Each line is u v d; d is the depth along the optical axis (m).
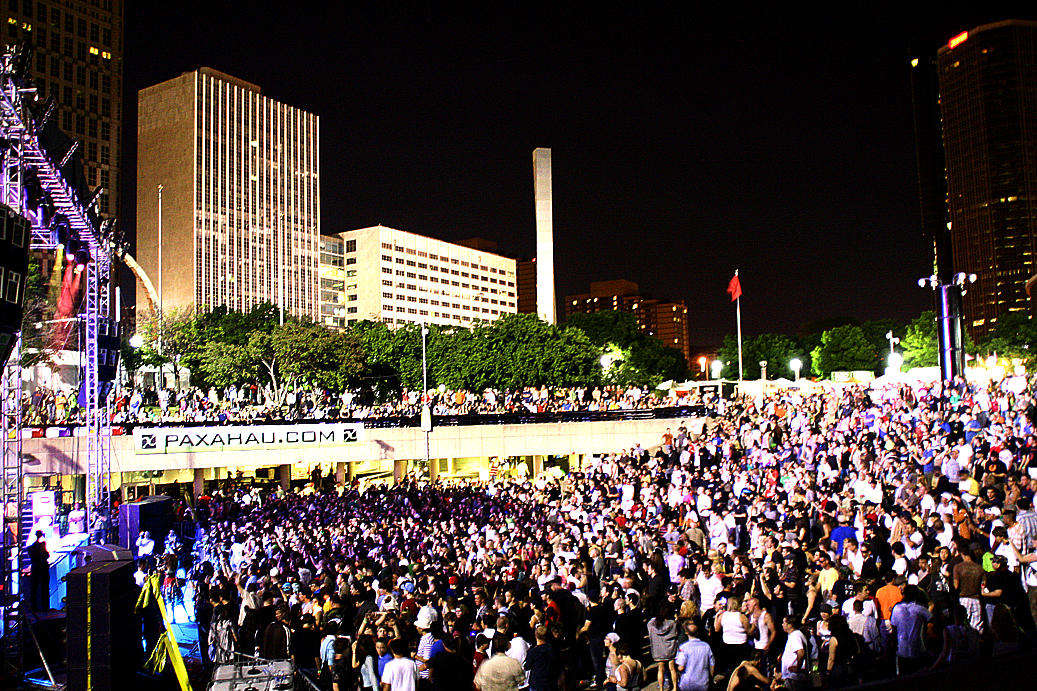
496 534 24.02
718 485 29.34
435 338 87.38
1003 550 15.11
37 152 21.58
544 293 190.88
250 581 19.77
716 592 15.80
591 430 58.34
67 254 29.78
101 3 169.25
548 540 22.70
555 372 80.56
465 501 37.47
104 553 14.78
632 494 29.61
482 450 58.41
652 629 13.70
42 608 18.00
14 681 15.13
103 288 31.75
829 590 14.90
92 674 13.34
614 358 95.69
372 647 13.30
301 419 55.28
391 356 85.25
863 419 34.91
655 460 39.03
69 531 27.34
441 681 11.29
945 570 14.40
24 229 17.80
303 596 18.12
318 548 25.58
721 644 14.16
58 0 162.25
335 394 75.56
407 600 16.00
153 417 53.00
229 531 33.34
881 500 22.91
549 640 12.97
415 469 64.31
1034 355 117.56
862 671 12.46
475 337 86.50
